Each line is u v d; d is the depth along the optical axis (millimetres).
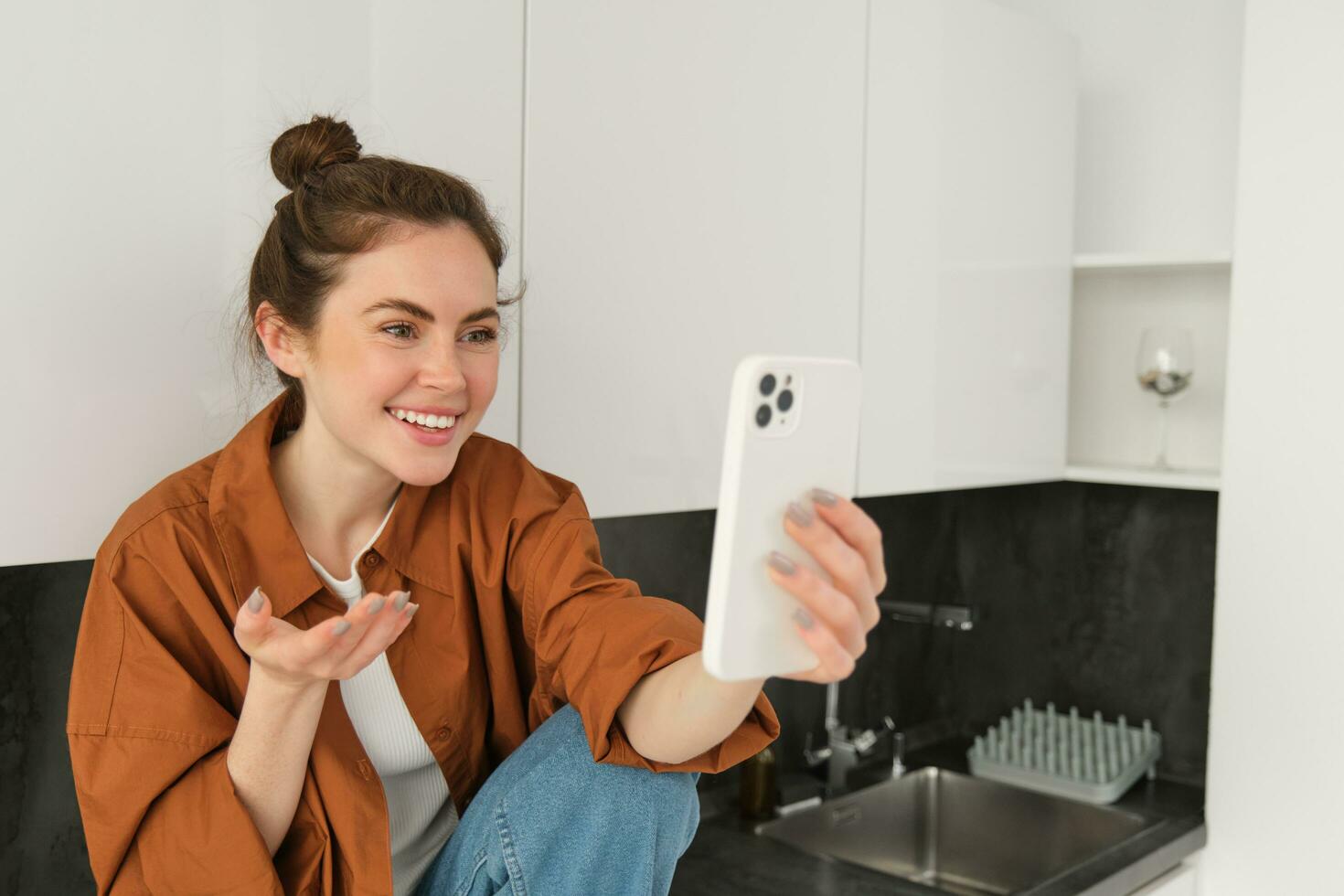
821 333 1665
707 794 2117
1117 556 2350
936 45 1825
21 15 974
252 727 915
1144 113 2275
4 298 985
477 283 1009
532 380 1324
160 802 965
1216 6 2180
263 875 939
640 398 1443
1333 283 1862
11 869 1367
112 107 1033
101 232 1037
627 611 999
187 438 1117
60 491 1033
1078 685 2414
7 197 980
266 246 1044
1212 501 2221
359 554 1110
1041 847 2191
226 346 1135
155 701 972
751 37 1535
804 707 2270
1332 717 1893
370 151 1188
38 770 1381
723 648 667
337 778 1010
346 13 1173
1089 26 2340
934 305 1860
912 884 1741
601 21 1368
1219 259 1986
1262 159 1926
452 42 1245
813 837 2096
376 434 1008
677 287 1472
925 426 1858
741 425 659
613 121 1387
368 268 978
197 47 1084
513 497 1157
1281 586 1938
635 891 995
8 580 1342
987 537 2518
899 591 2404
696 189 1482
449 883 1060
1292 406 1913
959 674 2562
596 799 974
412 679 1124
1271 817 1967
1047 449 2139
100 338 1046
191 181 1092
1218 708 2020
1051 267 2109
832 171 1662
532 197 1313
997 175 1965
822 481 719
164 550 1004
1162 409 2154
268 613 809
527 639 1135
